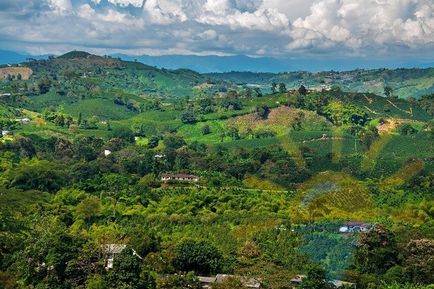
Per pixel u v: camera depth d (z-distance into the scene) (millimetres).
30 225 147625
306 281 106562
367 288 115125
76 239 115625
